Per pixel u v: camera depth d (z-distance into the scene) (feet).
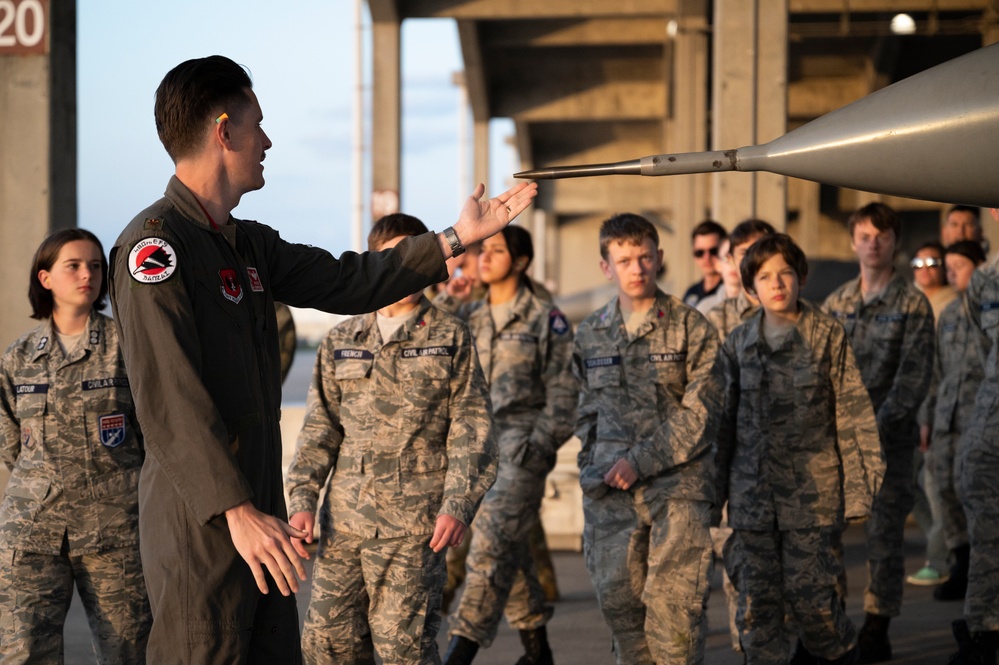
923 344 18.49
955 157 8.86
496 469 12.48
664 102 92.63
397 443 12.42
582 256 165.89
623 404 14.11
